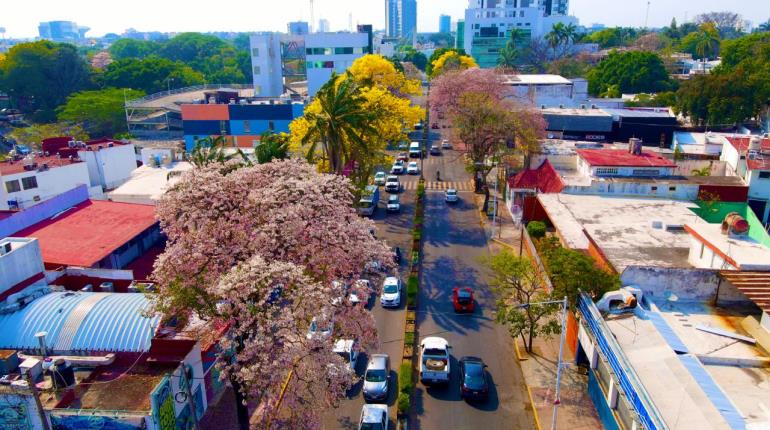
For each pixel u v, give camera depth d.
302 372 21.84
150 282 30.23
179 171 45.09
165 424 20.36
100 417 19.22
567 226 35.38
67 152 53.31
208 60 168.75
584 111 73.88
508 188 54.78
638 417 18.83
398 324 34.03
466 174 70.31
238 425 25.02
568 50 149.12
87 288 28.64
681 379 19.67
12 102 114.75
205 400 25.80
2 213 36.78
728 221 27.53
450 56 110.38
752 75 73.88
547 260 31.19
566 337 31.17
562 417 24.97
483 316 35.03
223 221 24.91
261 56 106.06
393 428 25.00
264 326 21.27
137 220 37.69
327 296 22.50
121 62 125.00
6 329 23.20
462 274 41.12
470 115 54.12
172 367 22.34
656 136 69.75
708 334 23.09
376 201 57.62
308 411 21.81
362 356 30.56
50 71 112.06
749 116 72.44
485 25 169.12
